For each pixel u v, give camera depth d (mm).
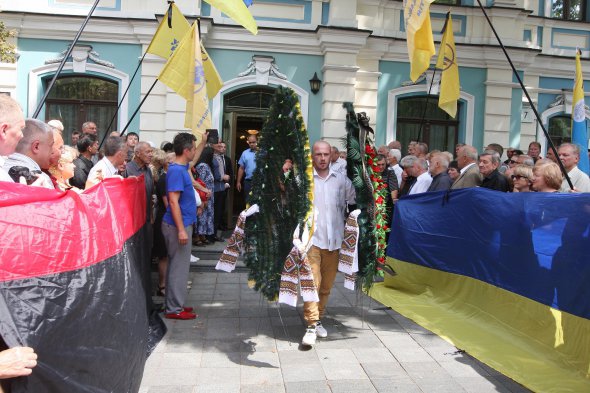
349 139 4742
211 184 8133
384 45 10445
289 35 10023
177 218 5008
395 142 9000
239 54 10016
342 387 3717
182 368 4004
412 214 6336
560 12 11641
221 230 9430
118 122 9875
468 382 3816
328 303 5969
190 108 5336
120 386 2754
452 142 11102
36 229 2301
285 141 4672
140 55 9758
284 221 4715
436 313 5449
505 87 10883
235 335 4785
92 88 9977
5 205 2203
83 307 2445
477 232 5250
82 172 5309
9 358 1859
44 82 9867
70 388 2260
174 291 5191
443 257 5805
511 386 3754
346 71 9984
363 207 4723
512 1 10734
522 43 10836
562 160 5004
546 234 4328
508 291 4750
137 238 3795
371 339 4746
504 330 4742
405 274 6379
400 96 10727
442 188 6430
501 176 5926
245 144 10648
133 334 2971
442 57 7289
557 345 4105
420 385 3762
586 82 11594
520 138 11258
